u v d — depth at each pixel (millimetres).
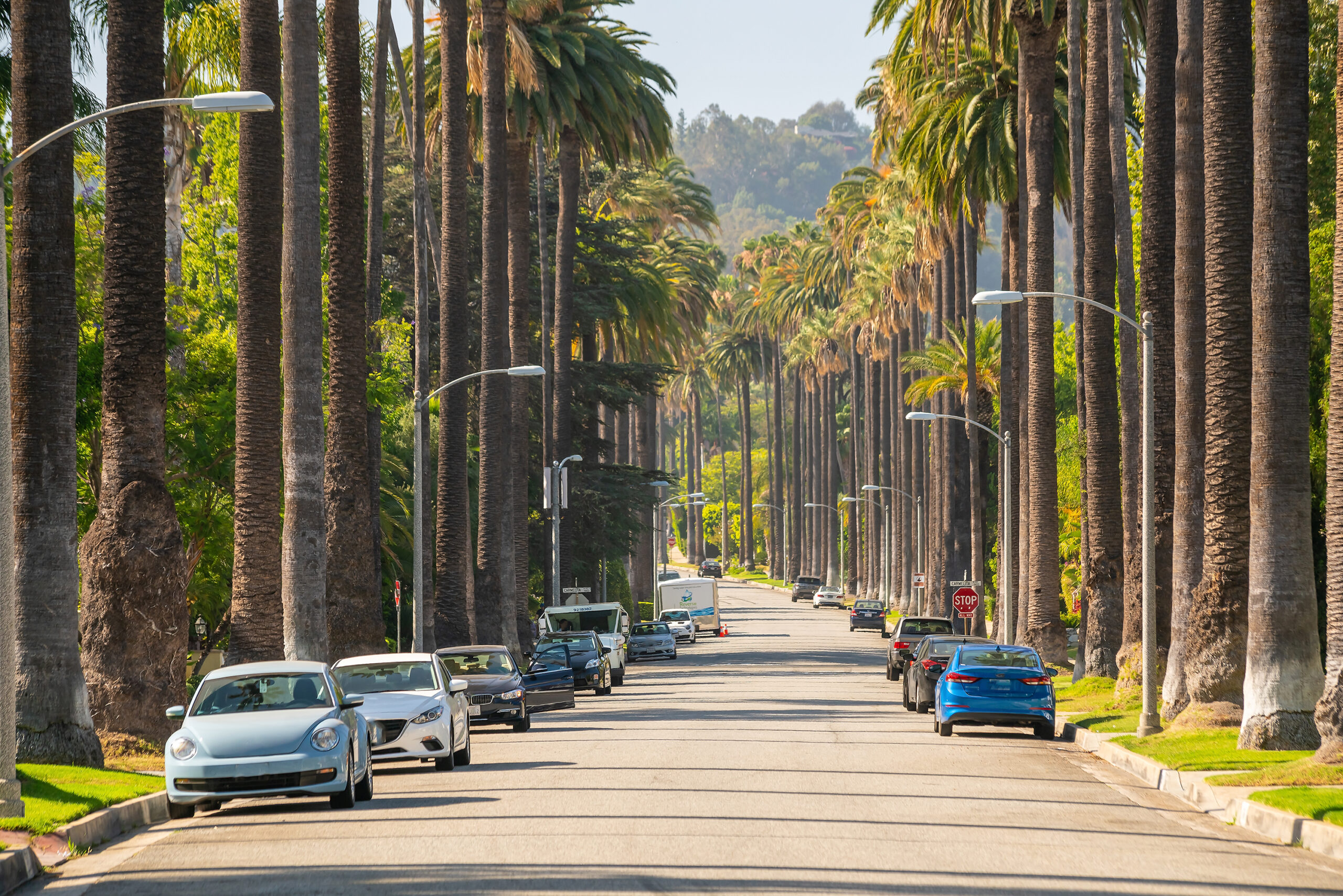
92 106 64500
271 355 50969
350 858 24562
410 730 40562
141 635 42562
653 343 153375
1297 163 40562
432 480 108125
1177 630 51781
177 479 67062
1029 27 88625
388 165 125562
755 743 48781
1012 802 33125
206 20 74125
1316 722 35938
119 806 30094
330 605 61281
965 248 122688
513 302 111625
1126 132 99312
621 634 101312
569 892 21141
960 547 133125
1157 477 60531
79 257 61688
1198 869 23766
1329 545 36062
